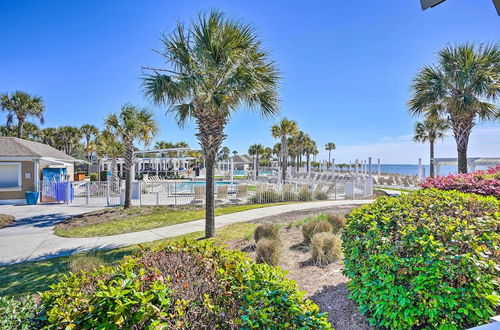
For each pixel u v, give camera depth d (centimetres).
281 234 637
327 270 419
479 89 934
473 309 213
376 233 269
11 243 685
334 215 663
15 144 1577
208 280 179
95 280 185
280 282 185
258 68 643
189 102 710
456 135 1035
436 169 1858
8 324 149
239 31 616
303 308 169
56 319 138
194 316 147
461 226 251
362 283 285
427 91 1030
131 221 932
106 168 3003
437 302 216
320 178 2803
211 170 691
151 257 224
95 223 918
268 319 146
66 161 1962
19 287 414
